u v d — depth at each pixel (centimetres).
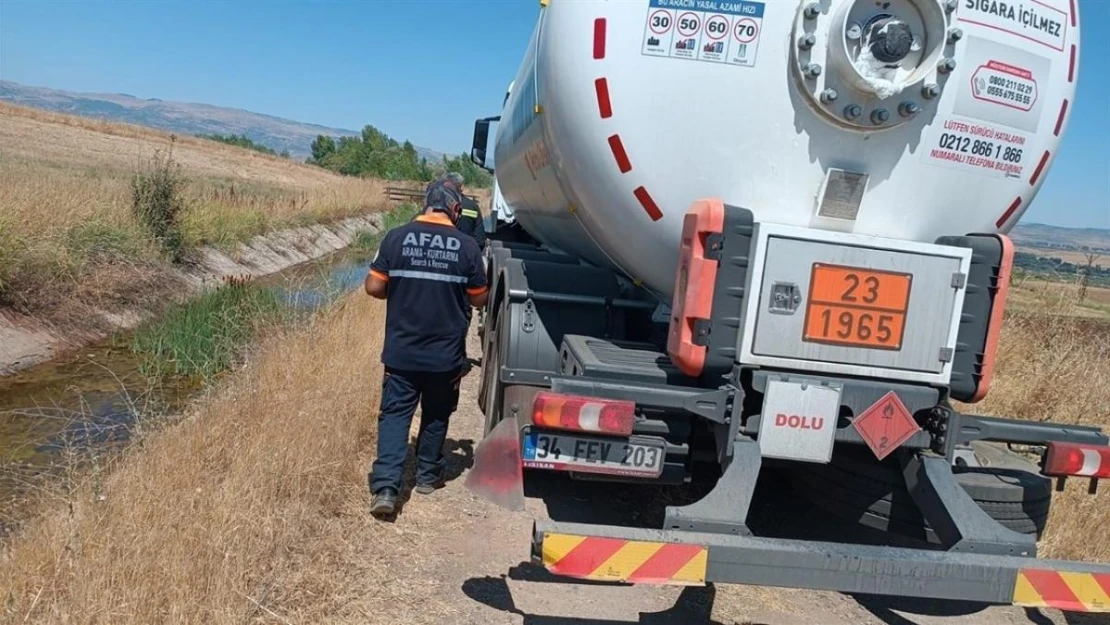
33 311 832
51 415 598
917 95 337
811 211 350
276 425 446
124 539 318
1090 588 319
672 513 318
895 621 393
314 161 8338
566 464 349
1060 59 364
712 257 327
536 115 462
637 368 374
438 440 473
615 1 347
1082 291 902
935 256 336
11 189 971
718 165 346
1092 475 358
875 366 338
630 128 348
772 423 332
